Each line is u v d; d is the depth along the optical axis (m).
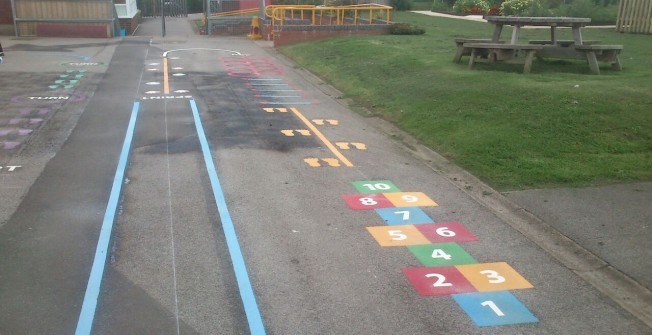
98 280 5.44
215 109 12.71
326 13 31.17
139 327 4.73
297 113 12.59
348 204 7.47
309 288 5.40
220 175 8.40
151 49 22.70
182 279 5.49
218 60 20.25
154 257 5.89
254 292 5.30
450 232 6.70
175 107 12.79
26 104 12.71
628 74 13.46
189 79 16.38
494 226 6.87
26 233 6.39
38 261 5.78
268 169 8.75
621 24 23.58
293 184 8.14
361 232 6.64
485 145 9.50
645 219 6.86
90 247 6.09
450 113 11.27
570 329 4.85
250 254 6.01
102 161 8.94
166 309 5.00
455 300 5.26
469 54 15.78
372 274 5.69
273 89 15.28
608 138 9.52
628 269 5.76
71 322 4.79
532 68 14.50
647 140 9.45
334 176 8.54
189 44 24.77
